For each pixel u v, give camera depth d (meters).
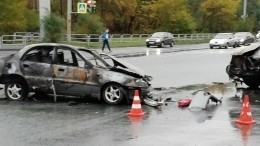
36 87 11.51
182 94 13.38
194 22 75.94
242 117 8.98
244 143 7.36
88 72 11.24
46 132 8.04
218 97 12.84
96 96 11.27
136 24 76.38
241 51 14.16
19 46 37.59
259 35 52.94
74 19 62.75
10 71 11.54
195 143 7.34
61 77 11.37
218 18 81.81
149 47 45.47
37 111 10.12
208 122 9.11
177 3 72.31
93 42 44.75
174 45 51.78
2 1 45.88
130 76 11.20
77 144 7.22
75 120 9.16
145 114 9.93
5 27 46.56
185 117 9.64
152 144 7.25
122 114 9.88
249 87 15.07
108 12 70.56
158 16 73.75
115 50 37.66
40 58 11.58
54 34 39.00
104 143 7.30
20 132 8.02
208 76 18.95
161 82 16.50
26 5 55.47
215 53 36.38
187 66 23.75
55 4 67.56
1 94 12.66
